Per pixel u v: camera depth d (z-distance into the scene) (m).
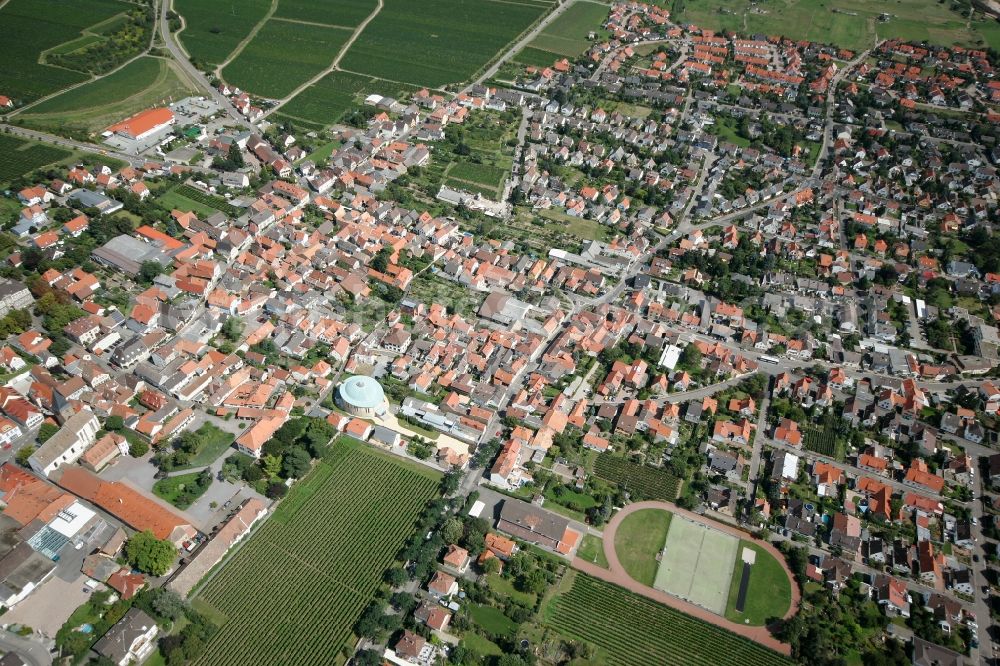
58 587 199.50
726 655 196.88
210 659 187.38
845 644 199.75
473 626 198.00
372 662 185.00
